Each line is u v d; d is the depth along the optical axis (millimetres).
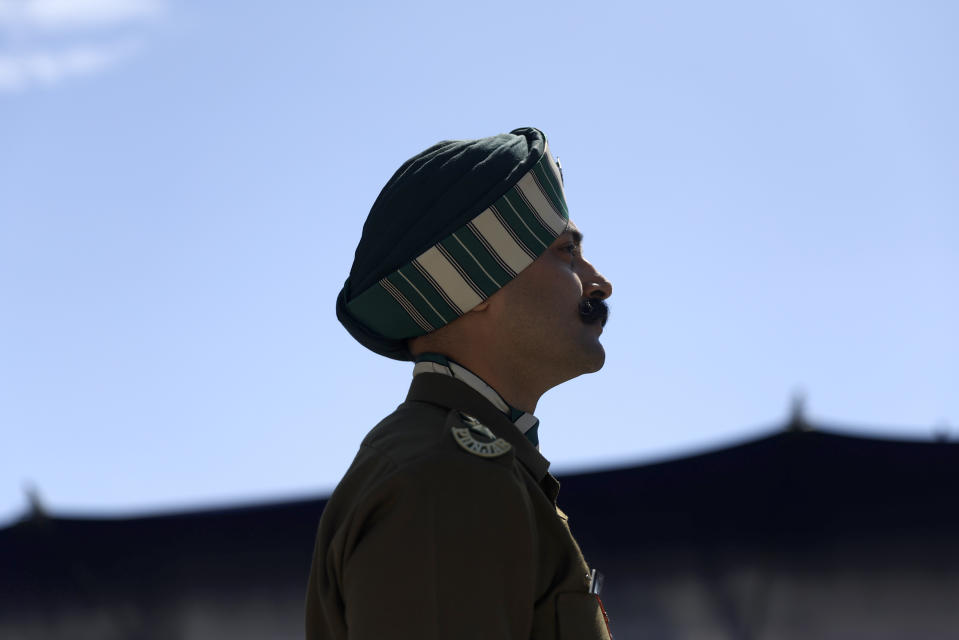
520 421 2049
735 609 5234
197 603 5668
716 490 5418
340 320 2207
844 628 5152
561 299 2049
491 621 1646
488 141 2090
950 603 5105
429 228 2014
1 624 5766
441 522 1666
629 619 5305
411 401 2020
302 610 5574
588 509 5512
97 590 5707
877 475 5316
